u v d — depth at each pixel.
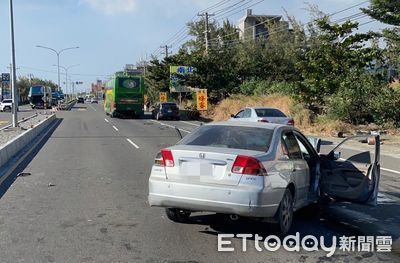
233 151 6.34
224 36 72.56
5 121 39.12
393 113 26.12
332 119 27.45
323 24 29.11
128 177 11.41
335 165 8.01
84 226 6.99
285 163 6.70
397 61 26.34
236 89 47.72
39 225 7.02
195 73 47.91
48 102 77.75
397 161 15.55
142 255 5.73
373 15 26.14
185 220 7.27
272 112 21.61
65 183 10.55
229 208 6.10
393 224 7.43
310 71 29.80
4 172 12.08
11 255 5.68
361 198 7.55
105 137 23.23
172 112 41.50
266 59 50.97
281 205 6.50
